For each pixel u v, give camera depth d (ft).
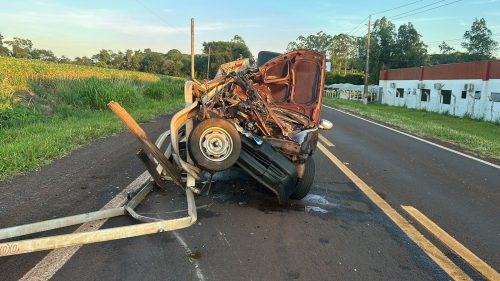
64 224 13.89
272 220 17.04
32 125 36.55
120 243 13.78
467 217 19.03
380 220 17.87
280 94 24.17
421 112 125.29
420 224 17.69
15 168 21.84
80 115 47.52
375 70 238.48
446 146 42.47
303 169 19.36
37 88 55.88
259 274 12.32
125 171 22.88
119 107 14.88
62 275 11.44
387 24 237.86
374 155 34.37
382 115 84.48
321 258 13.71
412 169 29.40
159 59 341.00
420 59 235.61
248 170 17.54
